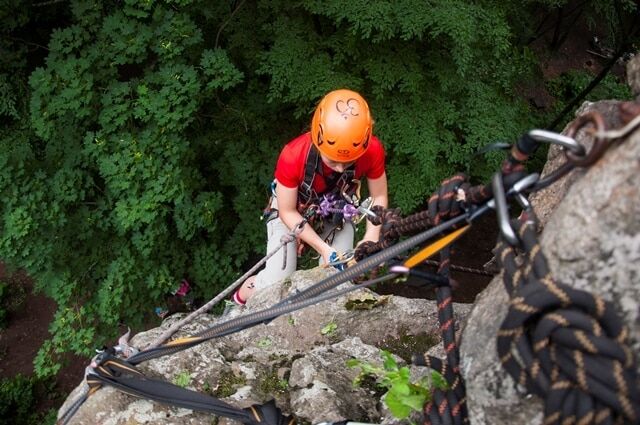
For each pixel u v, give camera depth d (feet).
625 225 3.19
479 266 23.80
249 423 5.68
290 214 10.48
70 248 19.04
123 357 6.14
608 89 26.96
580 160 3.45
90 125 19.39
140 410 5.81
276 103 20.07
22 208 17.47
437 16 16.30
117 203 17.38
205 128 20.93
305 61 18.10
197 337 5.55
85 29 18.04
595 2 27.50
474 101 19.17
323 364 6.99
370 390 6.72
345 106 9.42
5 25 21.29
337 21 16.49
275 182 11.74
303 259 19.04
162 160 17.69
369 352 7.48
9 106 21.50
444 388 4.60
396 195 18.45
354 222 10.48
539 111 26.61
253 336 8.54
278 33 18.45
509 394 3.93
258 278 11.85
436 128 18.74
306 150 9.95
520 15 24.88
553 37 31.99
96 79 17.63
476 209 4.24
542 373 3.32
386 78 17.80
